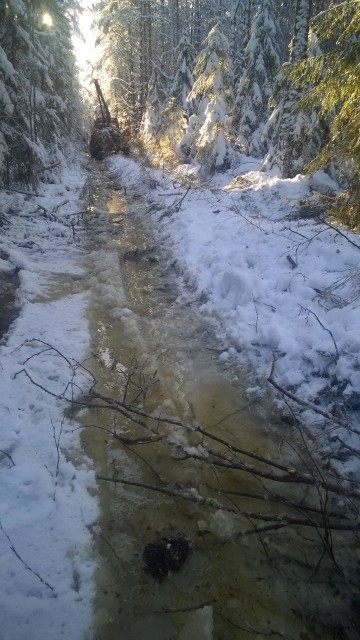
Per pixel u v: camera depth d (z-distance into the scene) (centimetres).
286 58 2225
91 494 344
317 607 277
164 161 1773
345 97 694
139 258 869
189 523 331
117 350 550
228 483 369
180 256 827
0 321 571
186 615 269
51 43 1549
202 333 595
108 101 3356
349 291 569
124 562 298
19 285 674
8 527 303
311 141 1116
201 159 1520
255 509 344
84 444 394
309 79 742
